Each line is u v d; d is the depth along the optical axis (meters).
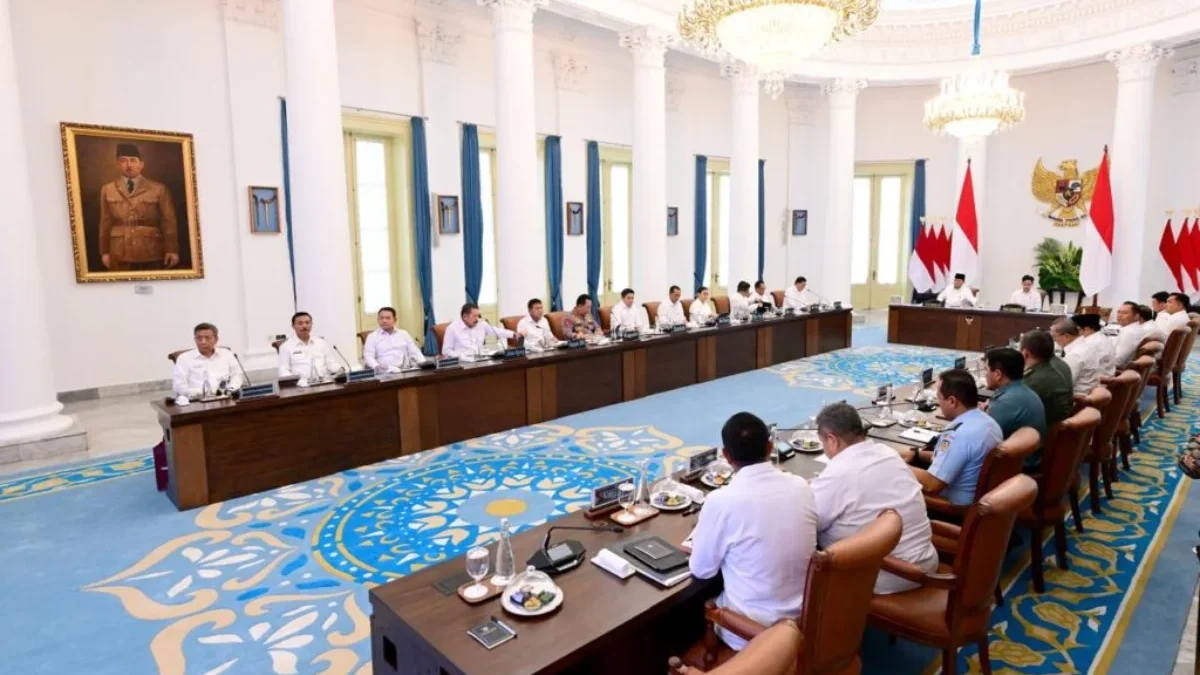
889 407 4.18
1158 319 6.78
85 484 4.64
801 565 2.00
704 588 2.19
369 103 8.71
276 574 3.40
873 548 1.86
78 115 6.80
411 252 9.45
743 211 10.35
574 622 1.91
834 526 2.27
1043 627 2.87
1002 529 2.22
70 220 6.81
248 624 2.96
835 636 1.90
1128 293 9.70
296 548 3.68
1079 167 11.75
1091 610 2.99
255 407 4.39
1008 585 3.22
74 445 5.34
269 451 4.50
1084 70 11.57
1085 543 3.65
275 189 8.05
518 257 7.70
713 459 3.12
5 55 5.09
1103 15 9.72
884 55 11.35
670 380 7.43
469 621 1.92
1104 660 2.63
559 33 10.41
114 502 4.32
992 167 12.70
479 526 3.96
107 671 2.64
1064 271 11.60
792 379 8.04
